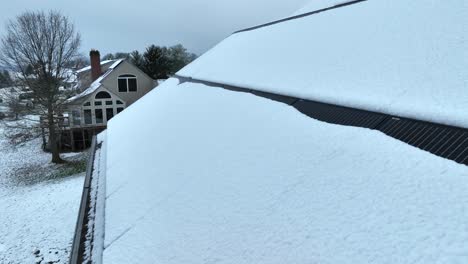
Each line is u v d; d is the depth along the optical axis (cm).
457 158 221
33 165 1658
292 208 227
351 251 175
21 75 1652
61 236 877
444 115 265
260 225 225
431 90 306
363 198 208
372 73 392
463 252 151
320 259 179
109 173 489
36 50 1602
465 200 179
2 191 1316
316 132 318
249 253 207
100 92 2011
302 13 973
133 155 506
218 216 255
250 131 380
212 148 382
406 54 385
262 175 281
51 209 1052
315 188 236
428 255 156
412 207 187
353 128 300
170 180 353
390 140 263
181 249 239
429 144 247
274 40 783
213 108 536
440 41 368
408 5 502
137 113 838
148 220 298
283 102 446
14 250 823
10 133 2198
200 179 324
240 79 659
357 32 526
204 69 954
